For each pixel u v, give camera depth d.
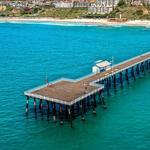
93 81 81.88
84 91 74.06
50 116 74.50
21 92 90.38
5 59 130.75
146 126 70.88
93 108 78.25
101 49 146.88
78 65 119.00
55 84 79.12
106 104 82.38
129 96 88.25
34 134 67.50
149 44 157.00
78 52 141.62
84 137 66.38
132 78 103.19
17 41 172.75
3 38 182.62
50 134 67.50
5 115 76.00
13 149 62.22
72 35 189.00
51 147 62.94
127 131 68.69
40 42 168.12
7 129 69.62
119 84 97.50
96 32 198.38
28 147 62.91
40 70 112.88
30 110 78.12
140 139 65.50
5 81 100.38
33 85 96.19
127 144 63.75
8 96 87.56
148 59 107.06
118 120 73.56
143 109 79.88
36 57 133.50
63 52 142.25
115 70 92.06
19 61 127.00
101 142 64.50
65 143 64.19
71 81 81.56
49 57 133.25
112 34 189.00
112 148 62.44
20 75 107.06
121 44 157.75
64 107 77.50
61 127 70.00
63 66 117.88
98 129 69.31
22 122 72.38
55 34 194.25
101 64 92.31
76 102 71.44
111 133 67.81
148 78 103.38
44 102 81.56
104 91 91.12
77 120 72.69
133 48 147.75
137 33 191.00
